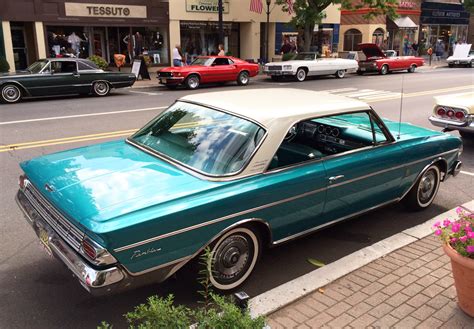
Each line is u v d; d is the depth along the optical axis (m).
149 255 3.11
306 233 4.24
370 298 3.62
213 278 3.59
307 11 24.72
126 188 3.34
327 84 20.38
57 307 3.56
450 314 3.40
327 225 4.41
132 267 3.06
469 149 8.98
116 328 3.32
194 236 3.30
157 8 23.55
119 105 13.66
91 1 21.48
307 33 25.56
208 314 2.38
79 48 22.20
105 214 3.00
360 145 4.70
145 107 13.22
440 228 3.45
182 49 25.47
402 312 3.43
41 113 12.07
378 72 26.66
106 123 10.67
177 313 2.30
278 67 21.70
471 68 32.44
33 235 4.82
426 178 5.45
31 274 4.03
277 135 3.79
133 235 2.99
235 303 2.85
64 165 3.82
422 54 42.28
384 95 16.19
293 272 4.16
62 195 3.31
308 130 4.49
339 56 32.59
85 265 2.98
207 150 3.78
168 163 3.81
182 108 4.45
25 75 14.32
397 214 5.54
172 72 17.92
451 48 44.22
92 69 15.70
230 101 4.31
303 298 3.63
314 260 4.36
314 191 4.04
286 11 26.95
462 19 44.16
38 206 3.67
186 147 3.91
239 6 26.48
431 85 19.81
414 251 4.43
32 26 20.69
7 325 3.32
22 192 4.08
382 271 4.04
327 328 3.25
